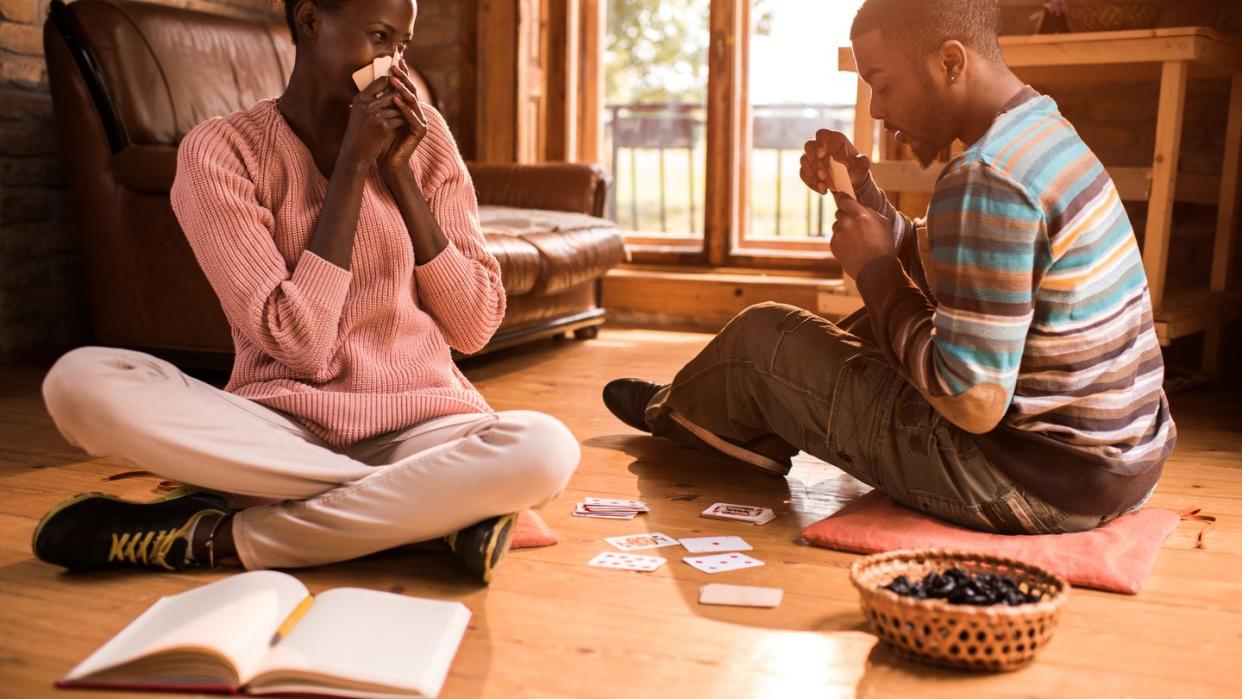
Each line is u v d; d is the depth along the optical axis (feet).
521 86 17.78
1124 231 5.99
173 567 5.85
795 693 4.61
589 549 6.45
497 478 5.50
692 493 7.77
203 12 13.20
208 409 5.60
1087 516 6.24
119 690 4.49
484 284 6.45
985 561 5.29
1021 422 6.02
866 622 5.39
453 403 6.21
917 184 12.30
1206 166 13.55
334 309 5.84
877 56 5.86
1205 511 7.50
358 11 5.79
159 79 12.00
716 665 4.88
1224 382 12.75
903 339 5.88
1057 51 11.69
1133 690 4.67
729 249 17.51
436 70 18.20
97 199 11.60
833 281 16.19
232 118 6.12
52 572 5.89
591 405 10.89
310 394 5.96
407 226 6.23
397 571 5.98
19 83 12.85
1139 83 13.80
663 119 20.45
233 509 6.18
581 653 4.99
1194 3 13.29
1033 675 4.80
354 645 4.61
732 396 7.55
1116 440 6.07
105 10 11.81
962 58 5.71
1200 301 12.11
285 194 6.04
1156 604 5.67
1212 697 4.62
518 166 15.69
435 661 4.60
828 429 6.81
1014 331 5.58
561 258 13.25
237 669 4.41
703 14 19.66
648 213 20.89
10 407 10.37
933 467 6.37
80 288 13.84
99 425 5.39
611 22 20.13
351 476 5.76
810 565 6.24
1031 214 5.46
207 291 11.27
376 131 5.80
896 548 6.25
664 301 16.98
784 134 20.33
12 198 12.82
